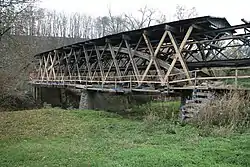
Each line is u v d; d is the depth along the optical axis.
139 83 18.84
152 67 22.27
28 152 9.58
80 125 15.26
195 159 7.90
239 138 10.29
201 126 12.45
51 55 37.84
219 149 8.79
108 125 15.18
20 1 18.88
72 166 7.92
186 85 16.14
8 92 29.36
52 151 9.69
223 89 13.61
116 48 22.23
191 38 18.25
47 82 35.78
